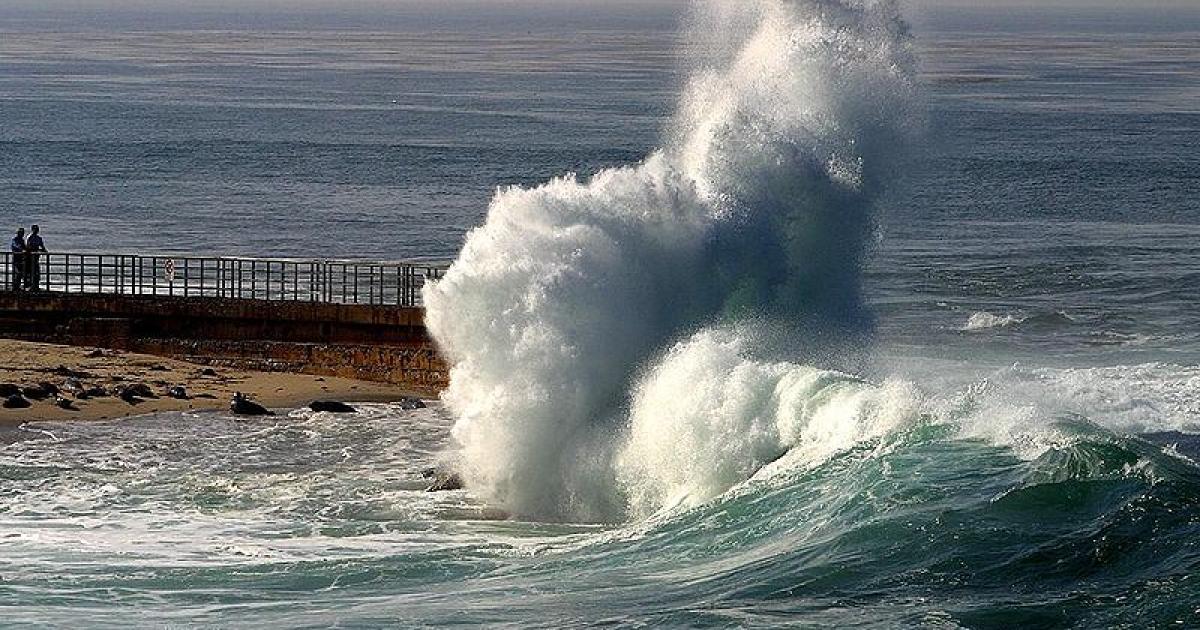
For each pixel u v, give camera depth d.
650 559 58.19
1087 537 51.88
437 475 77.56
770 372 67.62
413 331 111.06
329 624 51.66
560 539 62.91
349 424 92.94
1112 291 154.00
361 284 152.88
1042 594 49.25
